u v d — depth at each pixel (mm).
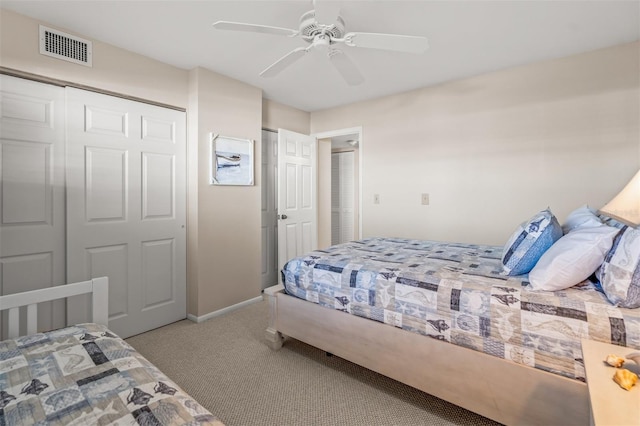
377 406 1644
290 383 1850
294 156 3832
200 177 2770
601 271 1273
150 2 1831
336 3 1391
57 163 2123
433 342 1481
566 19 1990
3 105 1906
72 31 2145
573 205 2518
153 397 882
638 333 1073
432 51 2439
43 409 825
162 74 2639
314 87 3242
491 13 1924
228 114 2973
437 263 1865
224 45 2355
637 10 1889
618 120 2338
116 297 2412
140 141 2521
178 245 2793
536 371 1226
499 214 2850
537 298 1280
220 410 1620
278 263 3672
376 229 3623
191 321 2791
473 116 2955
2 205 1924
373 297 1699
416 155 3307
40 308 2088
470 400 1385
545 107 2613
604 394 759
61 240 2152
